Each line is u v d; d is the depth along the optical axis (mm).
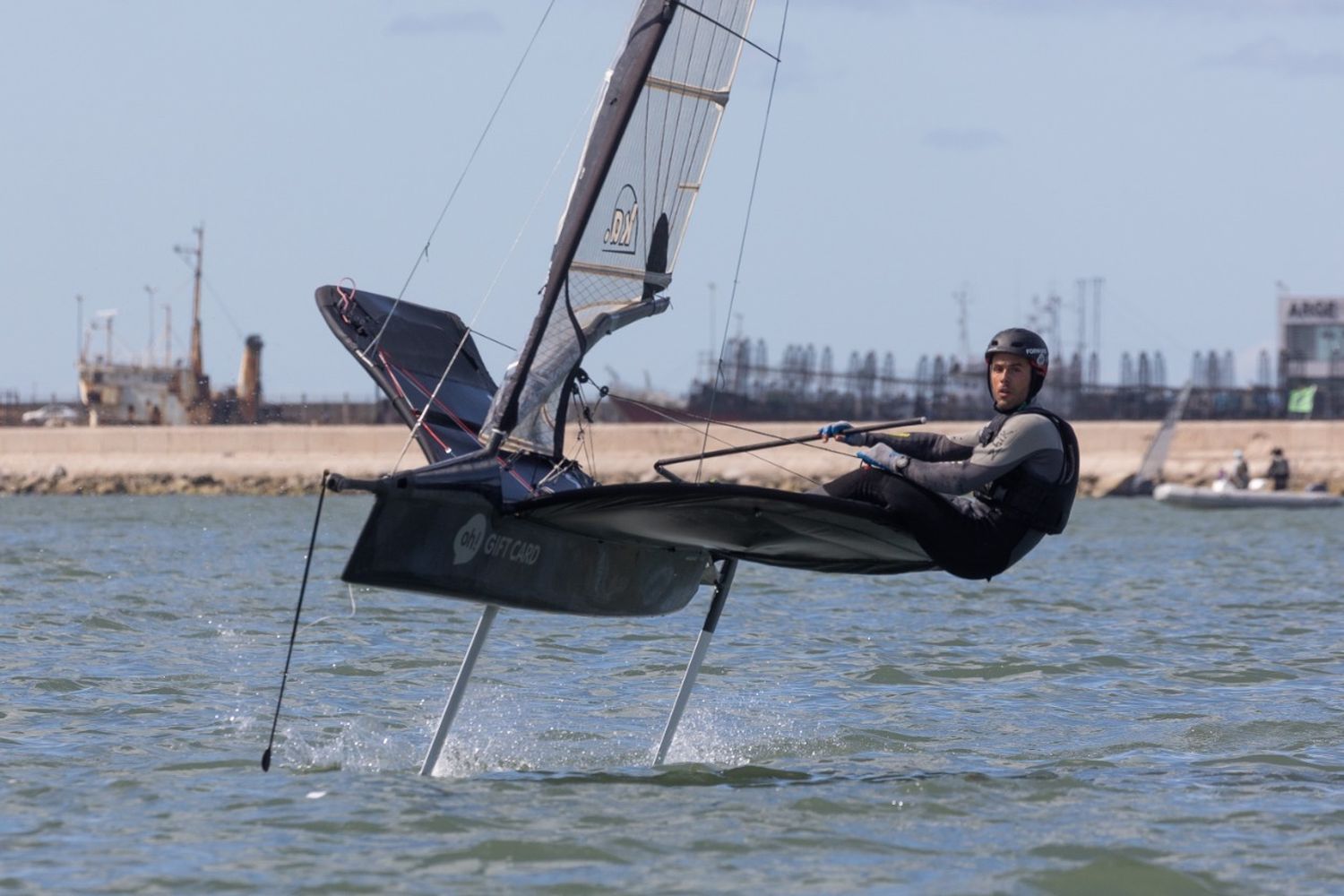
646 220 32062
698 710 39344
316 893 22984
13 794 28766
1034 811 28422
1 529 117438
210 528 120938
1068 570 84562
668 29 30844
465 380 34000
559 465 31688
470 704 39500
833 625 57625
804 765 32688
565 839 25859
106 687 40750
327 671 44375
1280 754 33906
